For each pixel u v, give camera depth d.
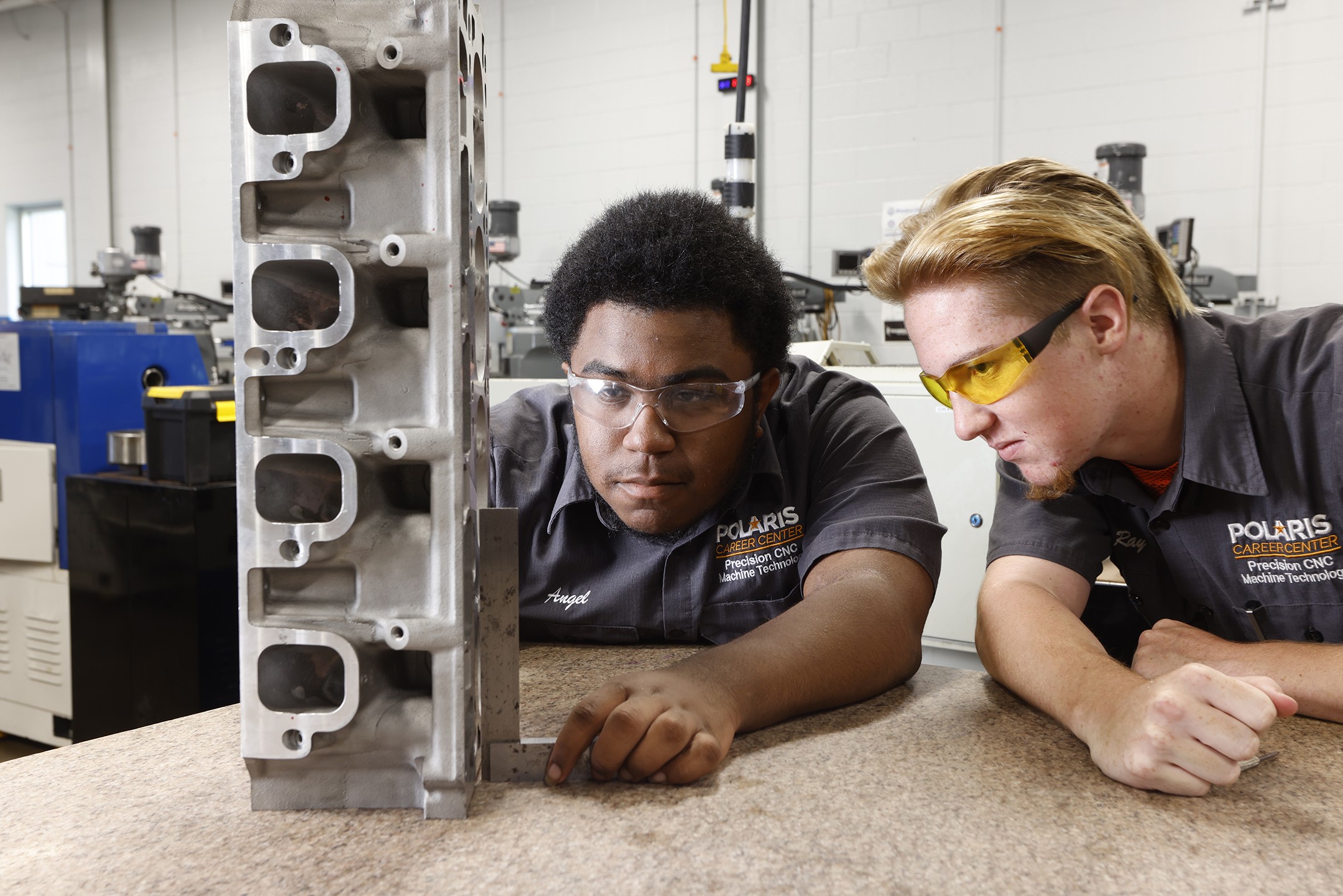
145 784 0.59
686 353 0.81
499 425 1.11
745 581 1.03
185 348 2.57
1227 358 0.92
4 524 2.42
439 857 0.49
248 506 0.52
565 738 0.59
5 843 0.51
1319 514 0.92
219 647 2.01
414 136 0.54
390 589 0.53
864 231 4.82
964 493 1.95
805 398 1.12
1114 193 0.88
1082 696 0.68
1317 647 0.81
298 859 0.49
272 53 0.50
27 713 2.53
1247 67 3.97
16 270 7.89
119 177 7.25
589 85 5.43
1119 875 0.47
